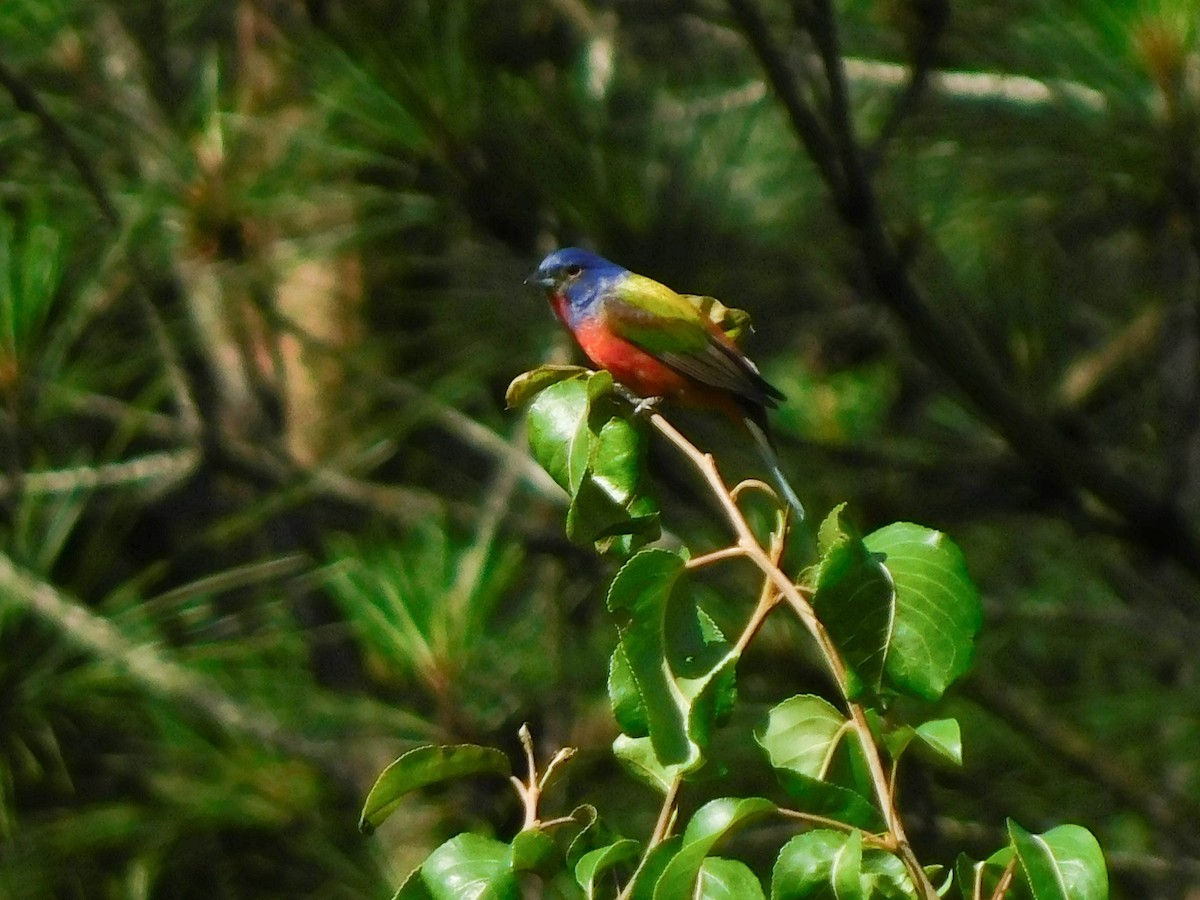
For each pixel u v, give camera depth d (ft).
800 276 37.01
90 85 34.55
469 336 36.60
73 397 33.88
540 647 34.50
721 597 35.42
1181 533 38.24
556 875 16.57
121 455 42.75
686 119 36.22
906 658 15.58
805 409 40.34
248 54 34.47
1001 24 32.14
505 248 34.35
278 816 33.76
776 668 34.53
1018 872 15.83
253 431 39.96
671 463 38.09
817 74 35.78
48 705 32.89
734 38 39.01
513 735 34.45
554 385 18.80
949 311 38.24
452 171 32.91
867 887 14.98
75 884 37.47
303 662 36.73
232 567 47.21
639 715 16.10
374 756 34.06
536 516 40.16
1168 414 42.04
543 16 37.22
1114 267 41.93
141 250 34.50
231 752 33.55
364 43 32.27
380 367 40.32
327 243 34.73
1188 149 30.63
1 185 34.01
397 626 30.96
